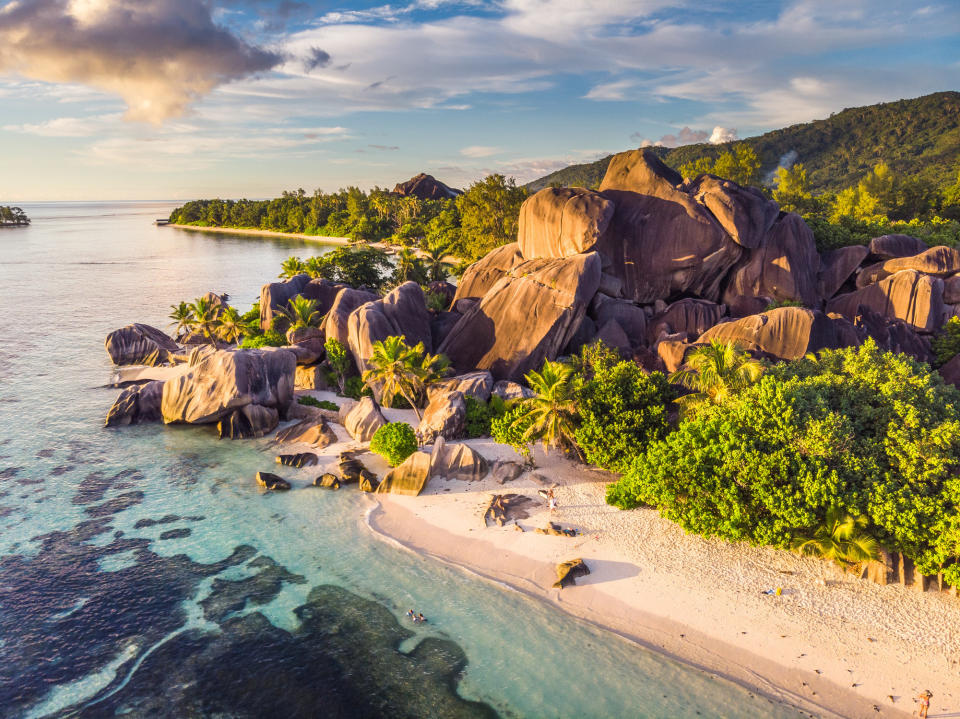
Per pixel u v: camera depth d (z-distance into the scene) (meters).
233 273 151.12
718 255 60.62
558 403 39.25
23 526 35.44
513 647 26.19
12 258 184.62
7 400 57.09
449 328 63.91
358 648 26.16
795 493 28.27
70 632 27.02
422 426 45.66
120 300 112.62
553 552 32.34
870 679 23.75
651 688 23.88
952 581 25.77
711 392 37.06
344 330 61.72
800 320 49.62
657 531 33.34
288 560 32.47
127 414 51.53
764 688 23.72
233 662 25.36
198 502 38.50
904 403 31.17
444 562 32.22
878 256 64.50
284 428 50.31
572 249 60.78
